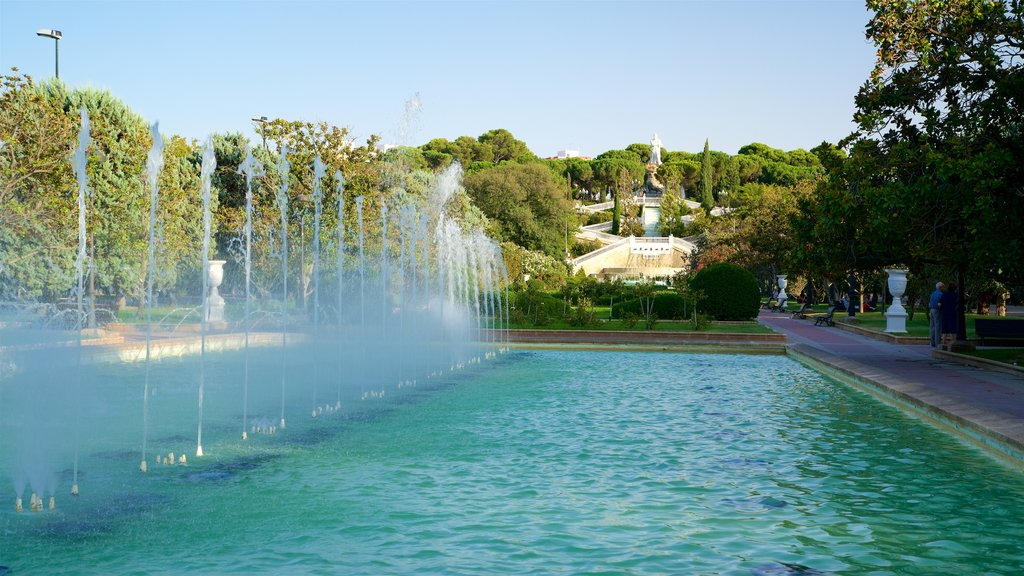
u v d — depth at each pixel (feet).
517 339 94.63
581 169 495.82
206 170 41.63
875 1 64.28
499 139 516.32
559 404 48.83
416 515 25.04
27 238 81.61
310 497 27.09
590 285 140.15
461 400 50.29
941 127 63.93
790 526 24.17
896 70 66.08
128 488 28.09
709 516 25.17
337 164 112.47
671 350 87.10
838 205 64.08
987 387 50.37
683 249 335.26
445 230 120.78
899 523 24.57
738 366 72.38
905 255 67.21
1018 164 59.62
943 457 34.09
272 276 120.47
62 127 77.46
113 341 75.82
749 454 34.58
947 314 78.13
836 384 59.26
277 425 40.75
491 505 26.27
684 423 42.34
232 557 21.09
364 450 34.91
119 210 95.50
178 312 115.75
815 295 232.94
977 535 23.45
